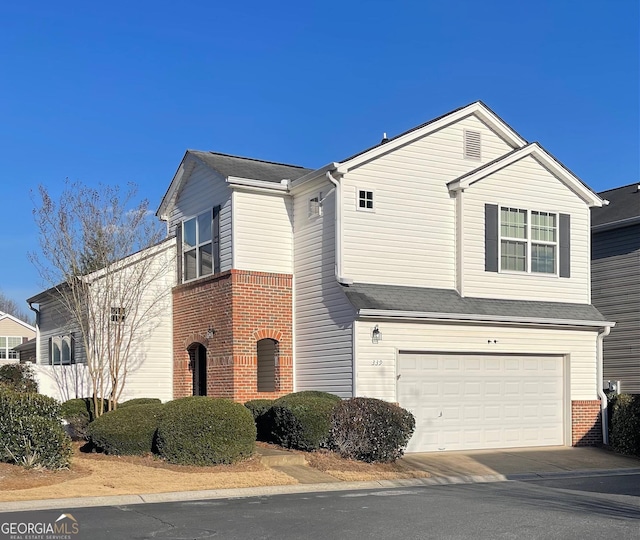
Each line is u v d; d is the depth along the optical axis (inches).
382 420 621.6
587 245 842.2
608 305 913.5
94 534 359.6
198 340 825.5
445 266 764.6
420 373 721.6
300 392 715.4
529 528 382.9
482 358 759.7
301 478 556.1
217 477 541.0
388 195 745.0
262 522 394.3
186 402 595.8
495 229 782.5
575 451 766.5
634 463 713.6
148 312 868.0
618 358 895.7
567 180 827.4
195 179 875.4
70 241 825.5
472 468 644.1
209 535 358.9
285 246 800.9
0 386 583.8
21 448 525.3
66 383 828.6
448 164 782.5
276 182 800.3
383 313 687.7
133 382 848.9
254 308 772.6
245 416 596.4
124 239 808.3
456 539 355.3
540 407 789.2
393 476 585.6
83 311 802.2
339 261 714.8
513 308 770.2
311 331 757.3
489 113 802.8
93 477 519.5
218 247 809.5
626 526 390.9
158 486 504.4
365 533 366.9
